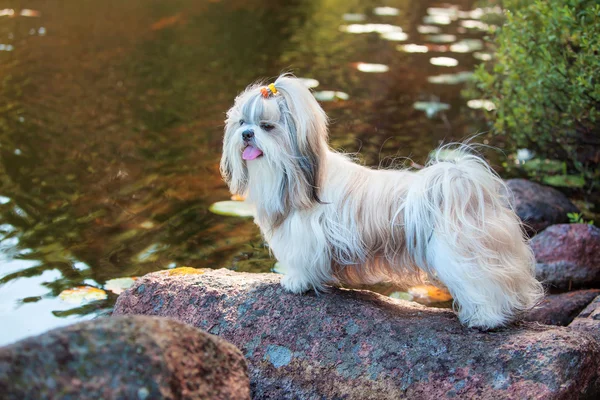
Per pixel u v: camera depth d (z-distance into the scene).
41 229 5.32
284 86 3.35
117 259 4.96
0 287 4.56
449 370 3.24
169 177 6.24
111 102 7.93
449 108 7.99
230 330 3.64
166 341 2.58
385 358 3.36
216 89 8.41
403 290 4.73
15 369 2.31
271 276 4.05
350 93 8.44
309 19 12.05
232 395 2.74
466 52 10.19
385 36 11.07
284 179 3.39
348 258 3.54
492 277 3.32
